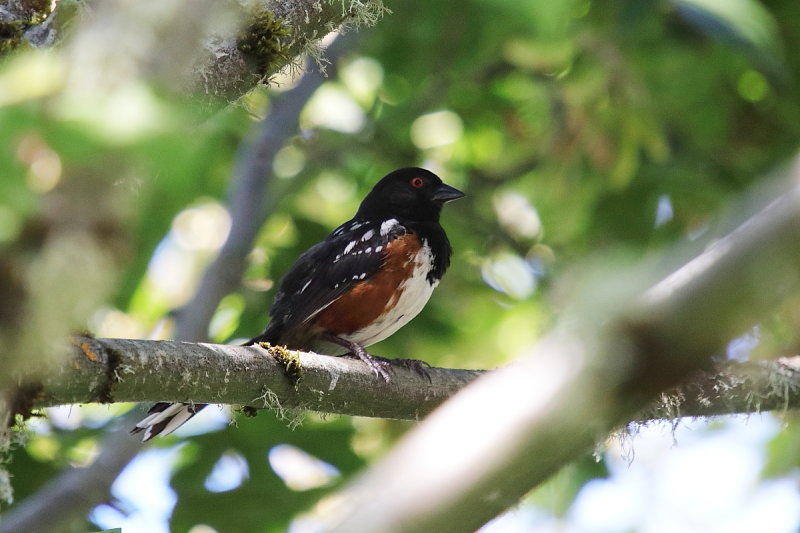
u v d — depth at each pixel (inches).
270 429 465.1
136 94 78.6
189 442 461.4
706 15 338.0
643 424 303.0
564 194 522.6
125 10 81.1
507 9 184.1
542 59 497.4
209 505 445.4
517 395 82.4
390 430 494.6
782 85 496.4
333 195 628.1
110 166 78.5
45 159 77.9
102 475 380.8
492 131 630.5
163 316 537.3
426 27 474.6
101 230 80.9
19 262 79.7
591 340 81.2
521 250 607.8
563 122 509.7
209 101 221.8
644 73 506.3
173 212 89.3
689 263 78.8
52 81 78.6
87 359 207.5
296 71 274.2
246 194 492.4
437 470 81.0
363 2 282.5
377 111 612.1
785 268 74.9
